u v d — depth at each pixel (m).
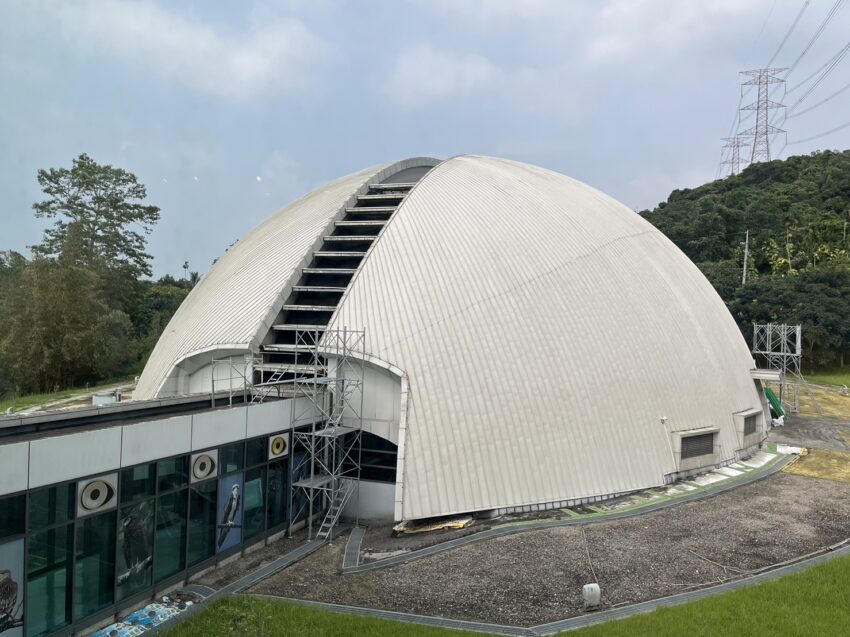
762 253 102.38
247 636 13.69
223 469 18.66
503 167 35.16
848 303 74.06
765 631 13.95
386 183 33.94
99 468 14.62
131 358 73.31
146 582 16.05
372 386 23.33
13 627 12.69
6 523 12.61
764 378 34.03
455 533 20.86
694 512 23.08
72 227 65.94
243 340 24.47
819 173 125.31
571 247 28.66
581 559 18.69
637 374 26.55
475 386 22.88
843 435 38.06
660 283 30.97
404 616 15.23
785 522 22.03
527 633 14.27
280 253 28.70
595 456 24.33
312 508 22.06
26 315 58.44
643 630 13.99
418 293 24.62
